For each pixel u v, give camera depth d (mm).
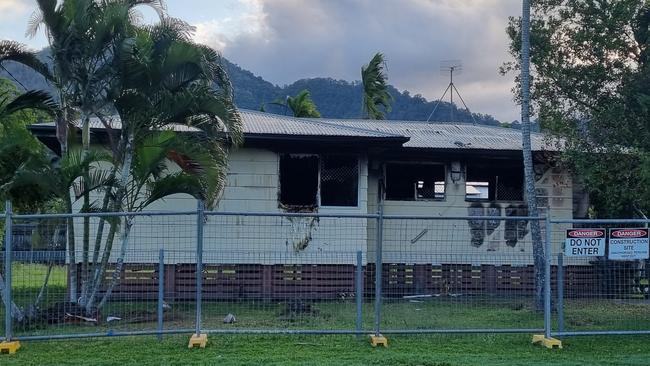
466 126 21812
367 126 20156
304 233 16500
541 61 15461
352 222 16656
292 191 16922
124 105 12203
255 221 16438
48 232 13266
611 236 10297
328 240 16547
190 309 13453
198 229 9766
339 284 16250
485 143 18531
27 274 11992
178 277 16062
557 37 15406
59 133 13000
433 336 10570
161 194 12562
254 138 16062
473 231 18016
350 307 13859
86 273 12234
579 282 13953
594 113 15359
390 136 16297
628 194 14938
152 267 15633
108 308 12922
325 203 16875
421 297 14250
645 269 12141
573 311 13102
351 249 16547
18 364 8625
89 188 12469
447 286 16406
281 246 16422
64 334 10055
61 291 13375
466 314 12789
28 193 12867
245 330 9945
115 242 15508
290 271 16328
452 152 17766
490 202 18125
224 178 13359
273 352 9359
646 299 12242
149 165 12461
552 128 15766
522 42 14812
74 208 15219
